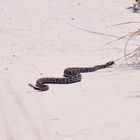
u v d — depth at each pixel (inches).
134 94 1596.9
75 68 1902.1
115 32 2551.7
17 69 1950.1
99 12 2992.1
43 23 2723.9
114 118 1395.2
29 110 1488.7
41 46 2293.3
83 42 2367.1
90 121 1382.9
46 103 1551.4
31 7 3090.6
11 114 1472.7
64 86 1743.4
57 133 1300.4
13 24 2687.0
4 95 1643.7
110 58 2092.8
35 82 1784.0
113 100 1549.0
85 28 2637.8
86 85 1742.1
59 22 2755.9
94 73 1903.3
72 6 3137.3
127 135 1274.6
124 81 1756.9
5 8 3038.9
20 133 1321.4
